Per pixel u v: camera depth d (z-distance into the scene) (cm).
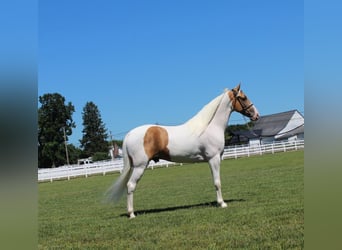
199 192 1201
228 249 507
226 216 705
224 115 855
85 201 1260
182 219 717
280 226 586
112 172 3042
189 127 834
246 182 1309
